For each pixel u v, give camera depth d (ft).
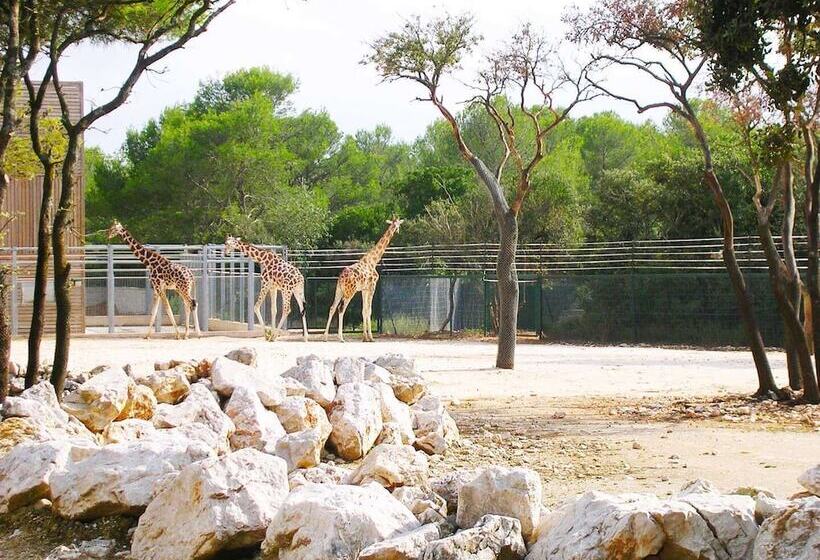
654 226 130.93
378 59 69.77
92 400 30.04
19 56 39.14
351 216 164.96
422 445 35.14
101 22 42.09
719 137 119.65
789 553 16.35
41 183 109.50
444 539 17.48
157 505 20.81
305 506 18.93
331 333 125.49
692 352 96.63
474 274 126.11
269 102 177.88
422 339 116.57
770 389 53.98
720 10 49.67
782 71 49.62
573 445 38.22
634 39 55.21
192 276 107.24
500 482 19.44
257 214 168.55
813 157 53.57
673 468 33.30
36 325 38.42
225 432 29.63
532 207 138.72
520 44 70.18
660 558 17.22
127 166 191.11
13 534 22.49
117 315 127.54
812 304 52.13
